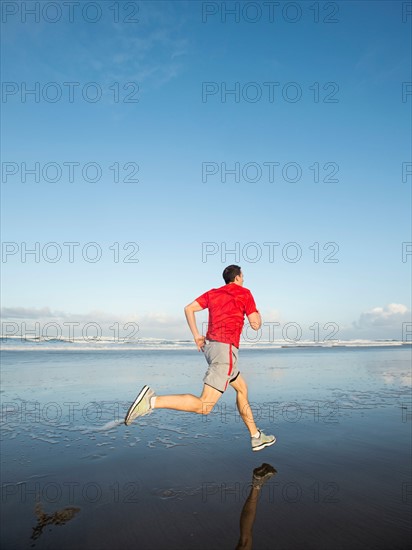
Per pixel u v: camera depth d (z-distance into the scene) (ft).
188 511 8.48
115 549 6.93
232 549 6.94
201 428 16.16
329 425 16.69
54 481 10.23
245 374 35.42
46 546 7.00
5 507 8.64
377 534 7.51
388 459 12.22
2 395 22.84
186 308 12.90
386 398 22.79
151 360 51.37
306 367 43.01
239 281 13.42
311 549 6.97
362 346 150.10
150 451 12.94
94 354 66.74
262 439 12.85
